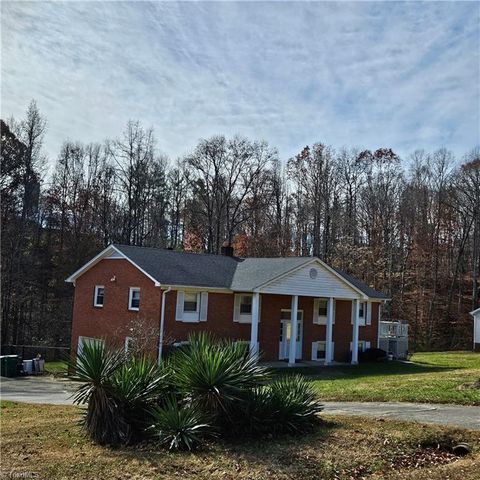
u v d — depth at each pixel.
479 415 11.45
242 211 55.16
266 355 28.47
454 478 7.20
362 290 31.52
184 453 8.16
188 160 55.19
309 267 27.84
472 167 52.81
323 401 14.12
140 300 25.97
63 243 46.94
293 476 7.28
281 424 9.16
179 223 56.72
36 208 44.53
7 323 39.88
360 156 58.22
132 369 9.61
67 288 44.28
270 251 54.19
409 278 54.34
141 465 7.64
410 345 48.22
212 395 8.97
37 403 16.56
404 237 55.97
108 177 50.44
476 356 34.41
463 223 53.88
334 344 31.09
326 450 8.27
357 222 57.00
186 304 25.97
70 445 8.80
